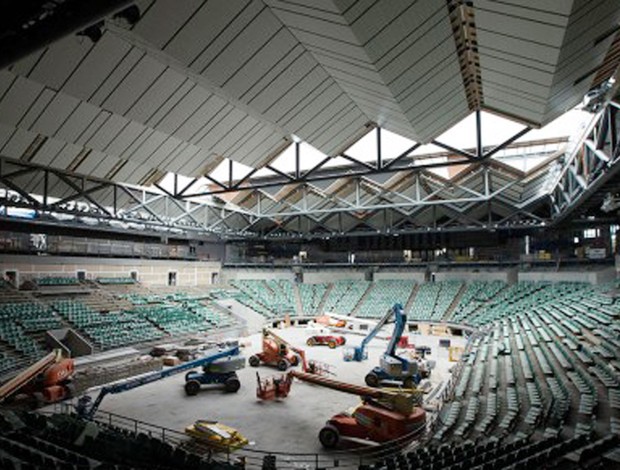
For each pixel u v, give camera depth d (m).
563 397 14.86
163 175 35.53
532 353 23.17
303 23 14.42
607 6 10.91
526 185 36.38
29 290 34.25
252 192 45.66
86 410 17.48
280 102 19.84
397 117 21.12
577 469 8.49
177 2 13.27
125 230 45.44
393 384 22.30
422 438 15.11
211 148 26.53
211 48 15.38
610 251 45.97
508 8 11.35
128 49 17.45
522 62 14.42
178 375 26.16
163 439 14.45
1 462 8.32
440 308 47.16
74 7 6.36
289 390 22.55
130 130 25.36
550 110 19.09
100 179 32.53
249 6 14.34
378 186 40.78
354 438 16.34
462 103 21.06
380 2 11.74
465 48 15.88
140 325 33.72
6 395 18.03
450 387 20.64
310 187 42.75
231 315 43.81
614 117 18.48
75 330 29.73
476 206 44.59
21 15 6.43
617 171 19.20
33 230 38.72
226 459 14.40
